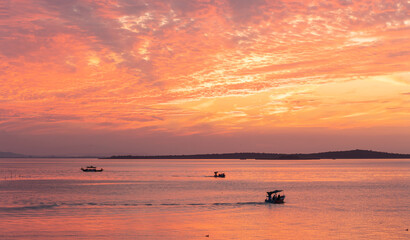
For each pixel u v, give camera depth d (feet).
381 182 591.37
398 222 242.17
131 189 454.81
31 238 195.21
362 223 237.86
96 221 237.45
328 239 200.54
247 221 242.58
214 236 204.13
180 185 521.24
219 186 507.71
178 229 218.38
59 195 382.22
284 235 207.31
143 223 232.73
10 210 277.23
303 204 320.70
